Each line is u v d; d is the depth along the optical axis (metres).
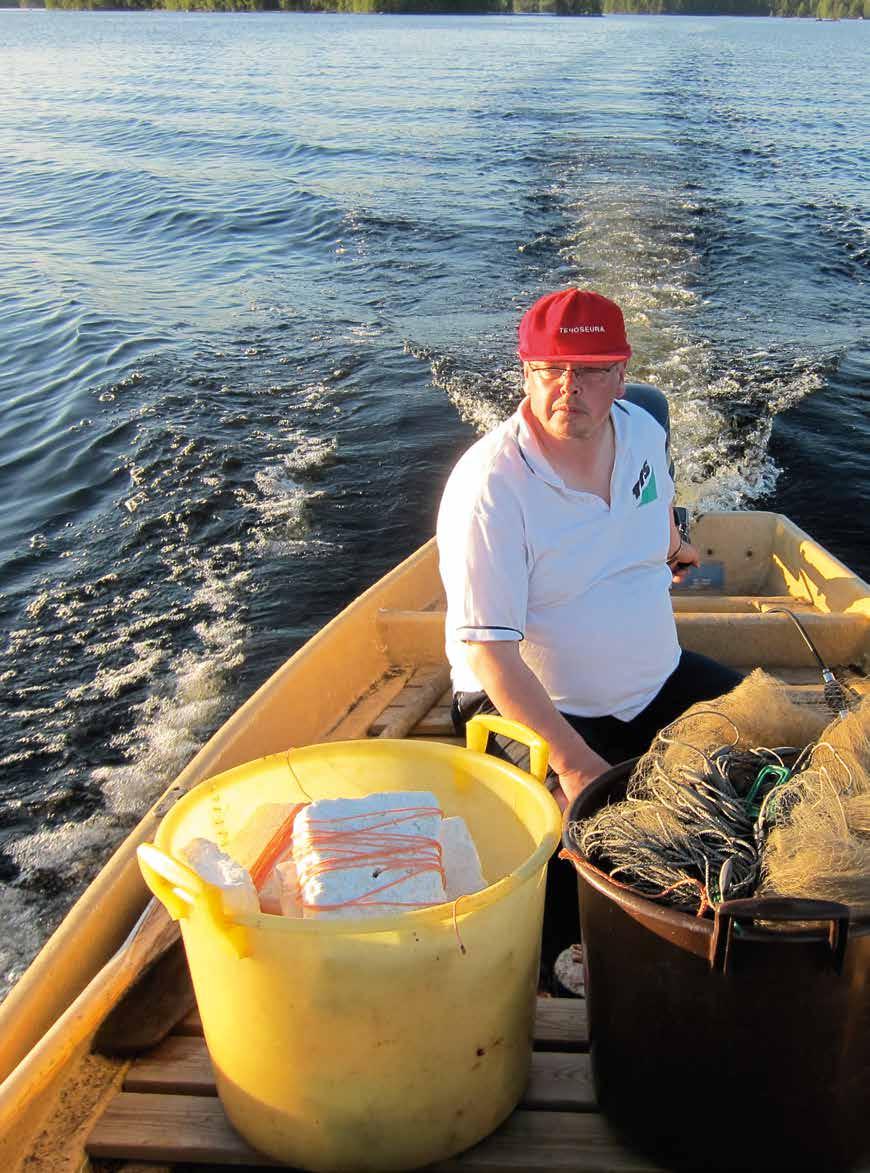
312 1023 1.48
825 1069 1.46
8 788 4.13
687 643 3.51
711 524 4.46
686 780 1.63
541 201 15.01
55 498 6.67
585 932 1.65
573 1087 1.79
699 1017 1.47
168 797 2.56
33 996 2.01
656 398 3.43
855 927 1.38
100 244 13.33
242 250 12.90
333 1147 1.58
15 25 77.44
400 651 3.59
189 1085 1.81
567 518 2.23
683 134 21.00
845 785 1.62
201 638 5.18
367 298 10.87
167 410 7.91
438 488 6.75
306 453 7.22
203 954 1.51
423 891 1.55
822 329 9.85
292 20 83.31
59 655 5.04
